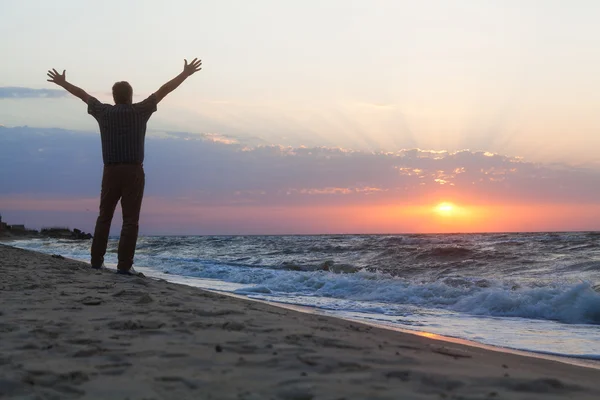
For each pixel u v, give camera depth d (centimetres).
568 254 1541
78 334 372
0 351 323
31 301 520
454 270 1438
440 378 286
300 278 1137
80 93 840
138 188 837
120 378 271
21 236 6812
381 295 925
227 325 414
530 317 724
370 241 2731
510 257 1568
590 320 684
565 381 295
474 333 601
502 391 268
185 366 296
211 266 1590
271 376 278
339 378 278
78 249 2817
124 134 820
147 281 758
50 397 241
